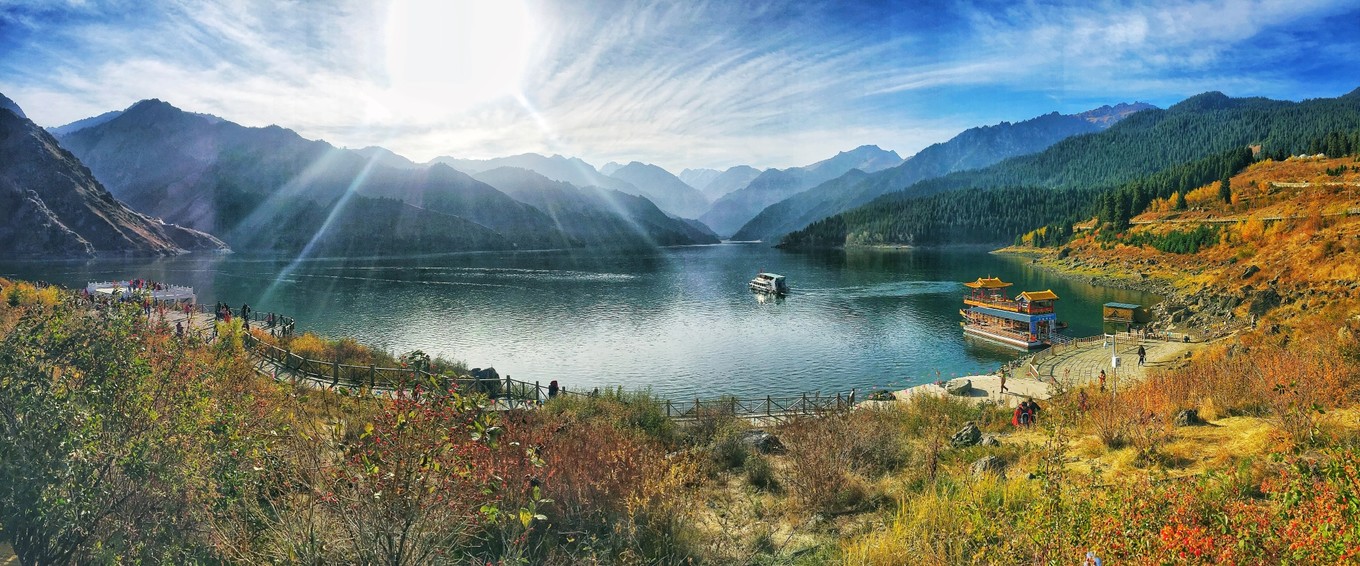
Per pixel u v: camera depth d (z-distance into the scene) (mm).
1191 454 10352
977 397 34094
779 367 53094
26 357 6125
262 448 6660
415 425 5367
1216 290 65688
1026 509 7207
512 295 103688
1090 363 45375
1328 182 131125
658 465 10133
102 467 6273
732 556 8156
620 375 50562
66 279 119875
